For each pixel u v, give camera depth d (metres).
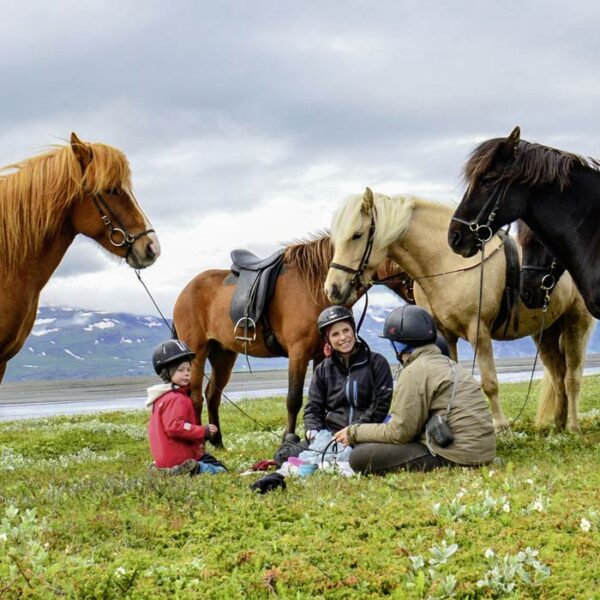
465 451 8.25
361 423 9.23
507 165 9.38
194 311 13.70
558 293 11.51
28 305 9.09
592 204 9.15
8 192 8.91
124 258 9.44
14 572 5.36
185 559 5.78
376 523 6.34
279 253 12.62
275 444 13.54
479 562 5.39
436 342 9.12
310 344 12.16
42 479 9.93
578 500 6.49
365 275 10.70
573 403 12.48
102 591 5.15
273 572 5.30
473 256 10.60
